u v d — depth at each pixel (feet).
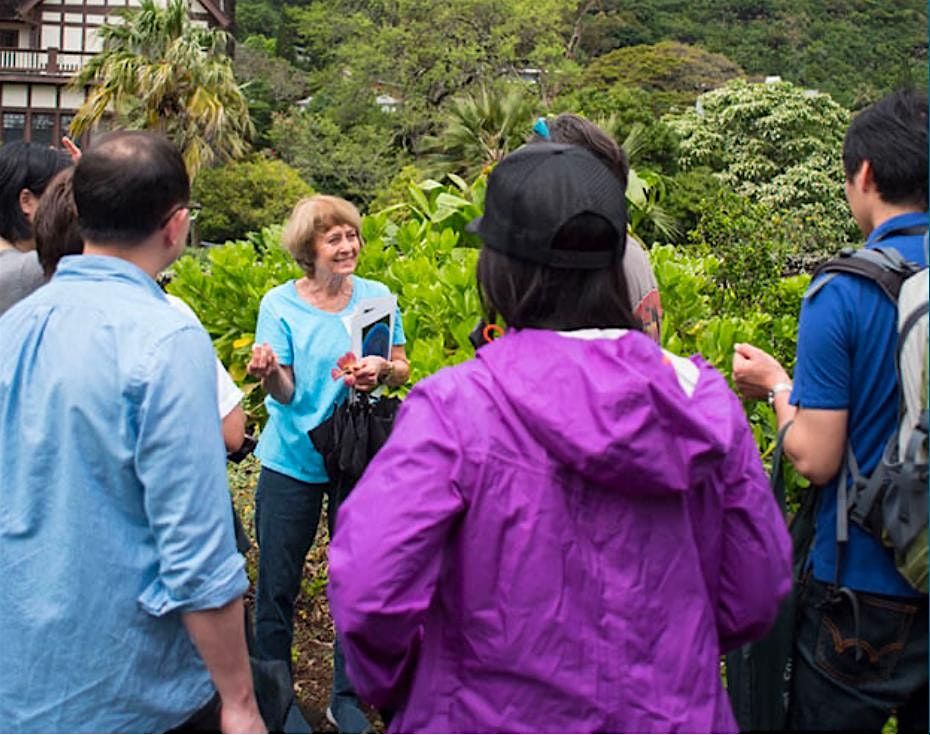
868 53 230.27
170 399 6.31
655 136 107.04
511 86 144.56
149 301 6.69
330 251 11.09
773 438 13.09
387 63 148.46
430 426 5.55
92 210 6.78
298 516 11.12
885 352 7.05
